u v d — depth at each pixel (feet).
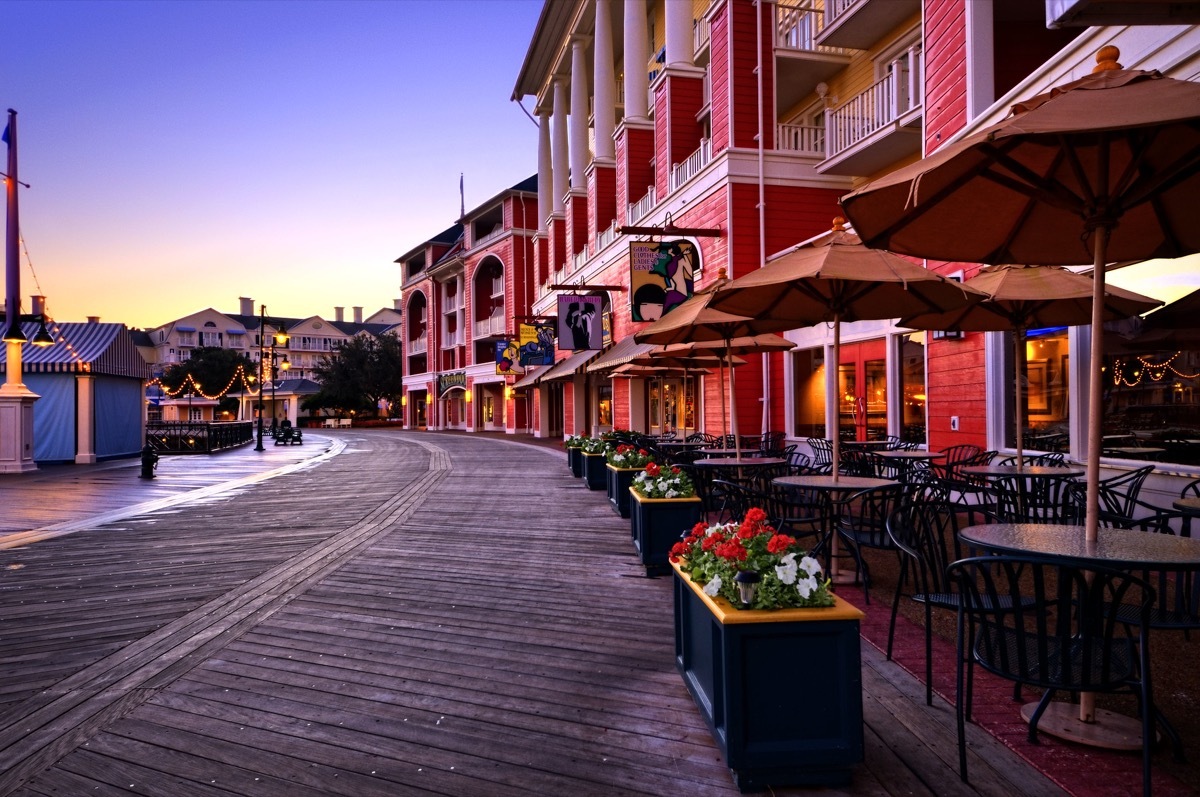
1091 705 11.19
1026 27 38.60
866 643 15.49
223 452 97.19
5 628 18.25
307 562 25.34
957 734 10.96
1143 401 24.99
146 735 12.08
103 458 78.69
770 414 54.75
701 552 12.55
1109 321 25.32
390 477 57.57
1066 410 28.78
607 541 28.50
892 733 11.34
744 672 9.85
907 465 26.37
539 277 127.13
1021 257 14.40
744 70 56.24
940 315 25.99
